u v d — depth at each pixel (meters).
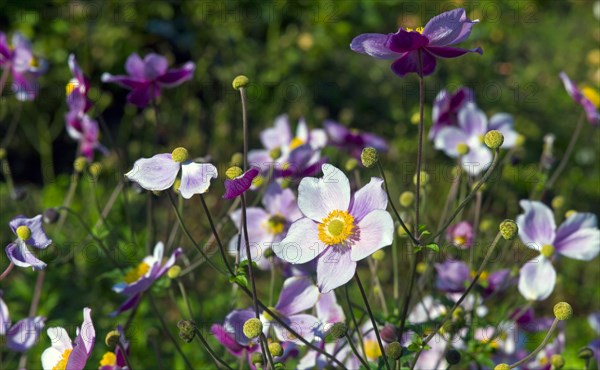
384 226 0.62
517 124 1.80
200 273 1.14
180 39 1.82
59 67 1.67
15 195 1.02
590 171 1.73
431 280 0.82
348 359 0.74
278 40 1.85
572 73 2.01
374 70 1.87
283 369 0.67
